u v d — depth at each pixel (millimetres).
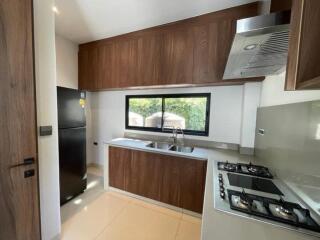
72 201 2277
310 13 550
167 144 2592
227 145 2277
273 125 1449
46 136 1430
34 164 1330
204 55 1912
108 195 2451
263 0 1610
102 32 2385
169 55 2107
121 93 3066
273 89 1511
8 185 1191
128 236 1697
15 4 1150
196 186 1988
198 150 2215
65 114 2141
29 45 1238
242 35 700
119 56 2484
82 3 1724
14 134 1201
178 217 2010
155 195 2234
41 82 1364
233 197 991
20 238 1277
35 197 1353
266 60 1031
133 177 2373
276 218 804
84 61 2836
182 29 2012
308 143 950
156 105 2795
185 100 2574
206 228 748
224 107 2291
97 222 1887
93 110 3389
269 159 1521
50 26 1398
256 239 691
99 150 3398
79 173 2412
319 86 542
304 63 571
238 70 1280
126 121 3057
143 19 2014
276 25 627
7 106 1155
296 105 1082
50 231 1502
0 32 1098
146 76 2277
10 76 1156
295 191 1068
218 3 1684
